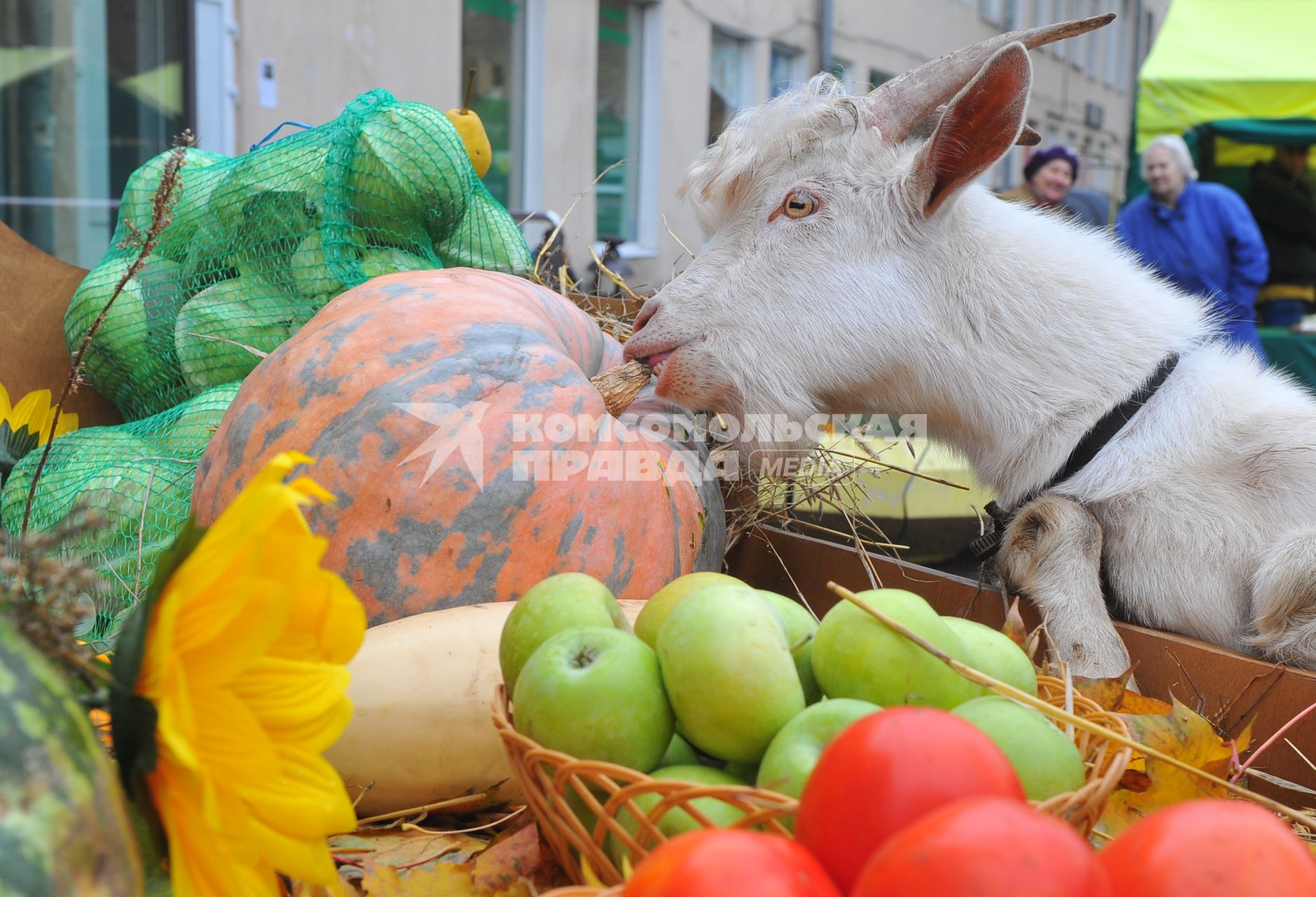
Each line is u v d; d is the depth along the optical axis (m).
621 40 12.24
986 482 2.42
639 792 1.10
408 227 2.77
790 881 0.81
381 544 1.76
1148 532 2.15
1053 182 6.80
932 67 2.30
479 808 1.61
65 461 2.51
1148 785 1.56
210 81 7.69
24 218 7.02
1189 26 8.69
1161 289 2.42
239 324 2.71
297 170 2.73
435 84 9.84
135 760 1.02
